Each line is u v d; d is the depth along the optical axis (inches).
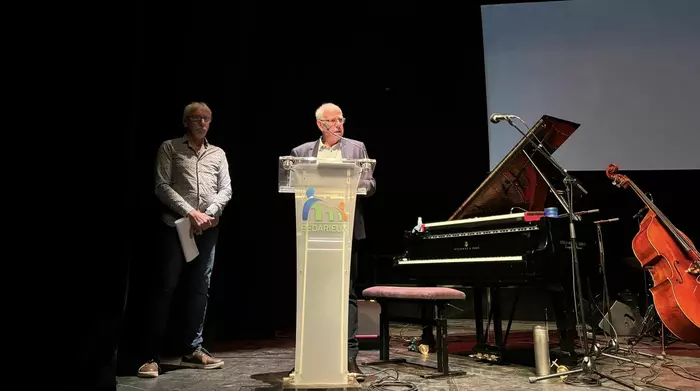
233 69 170.9
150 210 138.5
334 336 82.0
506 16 218.7
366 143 227.5
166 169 116.4
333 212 82.9
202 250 118.0
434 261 131.4
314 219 82.4
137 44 91.9
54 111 82.6
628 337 165.3
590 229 123.4
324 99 218.4
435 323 110.7
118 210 87.3
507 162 125.7
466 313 229.1
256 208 178.5
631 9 207.6
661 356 127.3
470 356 133.9
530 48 215.6
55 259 80.6
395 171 228.5
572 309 113.6
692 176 214.8
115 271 86.4
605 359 126.1
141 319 132.0
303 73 214.1
